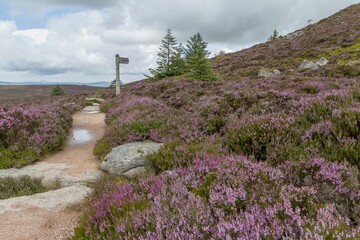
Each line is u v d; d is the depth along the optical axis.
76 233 3.68
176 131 8.70
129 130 9.54
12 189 6.24
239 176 3.85
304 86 12.45
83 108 21.56
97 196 5.05
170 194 3.71
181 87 19.72
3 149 8.60
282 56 35.91
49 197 5.57
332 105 6.82
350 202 3.42
